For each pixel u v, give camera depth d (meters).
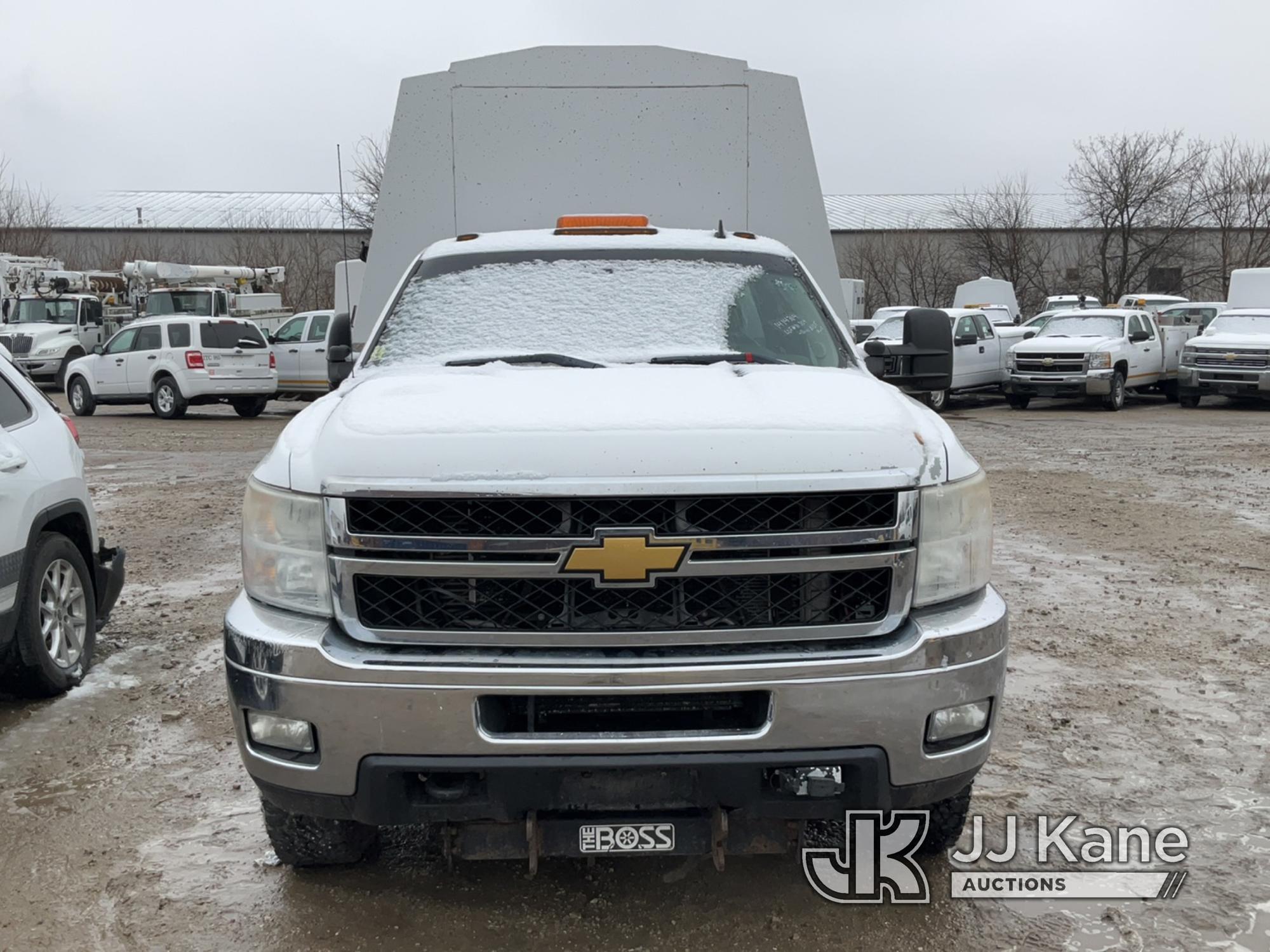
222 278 27.33
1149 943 3.10
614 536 2.69
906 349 4.32
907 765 2.80
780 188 5.72
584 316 4.14
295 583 2.85
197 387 19.61
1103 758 4.37
